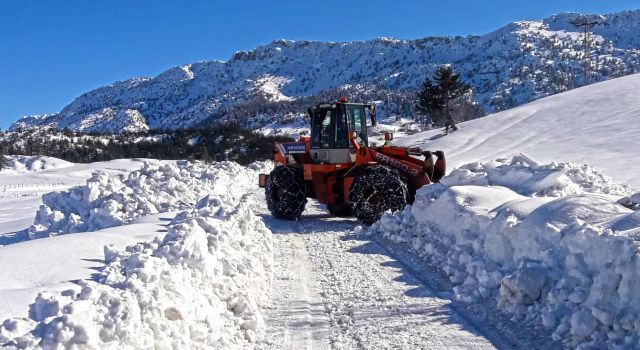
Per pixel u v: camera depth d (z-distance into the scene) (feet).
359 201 37.65
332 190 41.83
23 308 14.37
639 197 23.16
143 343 13.30
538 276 18.24
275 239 34.81
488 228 22.90
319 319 19.53
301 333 18.17
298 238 35.01
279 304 21.43
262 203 54.60
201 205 35.96
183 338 14.69
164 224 29.27
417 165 38.91
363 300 21.39
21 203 87.97
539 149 108.78
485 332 17.34
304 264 27.99
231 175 79.41
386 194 36.86
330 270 26.43
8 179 161.48
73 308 12.69
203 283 18.67
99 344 12.23
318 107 43.42
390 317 19.26
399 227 32.99
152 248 20.34
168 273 16.81
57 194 44.37
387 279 24.27
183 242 19.88
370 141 43.19
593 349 14.69
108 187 44.75
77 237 23.36
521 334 16.78
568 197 21.67
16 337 11.89
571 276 17.33
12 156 224.94
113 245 21.03
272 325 19.02
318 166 42.04
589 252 16.97
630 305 14.90
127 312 13.44
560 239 18.53
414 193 38.65
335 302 21.35
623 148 90.79
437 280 23.75
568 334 15.85
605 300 15.69
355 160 41.19
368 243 32.24
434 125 226.79
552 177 34.32
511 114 156.56
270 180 43.57
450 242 27.25
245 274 21.94
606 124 117.70
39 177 162.91
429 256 27.58
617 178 62.75
